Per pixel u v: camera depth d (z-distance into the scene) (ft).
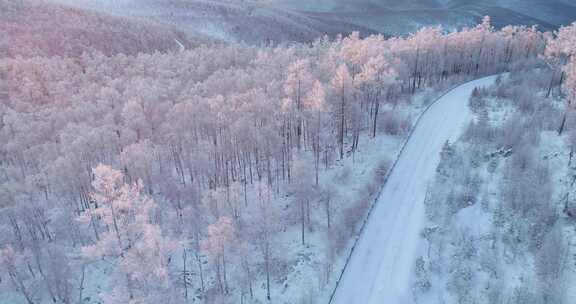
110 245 118.32
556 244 127.34
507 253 139.13
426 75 361.92
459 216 163.63
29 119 257.96
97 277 170.40
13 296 160.86
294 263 164.86
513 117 221.66
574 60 232.94
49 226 197.16
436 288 137.08
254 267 164.45
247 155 227.40
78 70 369.91
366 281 148.46
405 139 240.94
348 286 147.64
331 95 226.99
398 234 167.63
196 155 207.31
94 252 118.01
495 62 402.52
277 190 213.05
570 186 156.97
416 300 135.54
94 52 419.95
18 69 330.13
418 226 168.55
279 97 244.63
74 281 168.14
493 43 394.32
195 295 157.58
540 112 225.35
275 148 209.36
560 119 205.36
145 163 199.62
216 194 176.65
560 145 186.29
